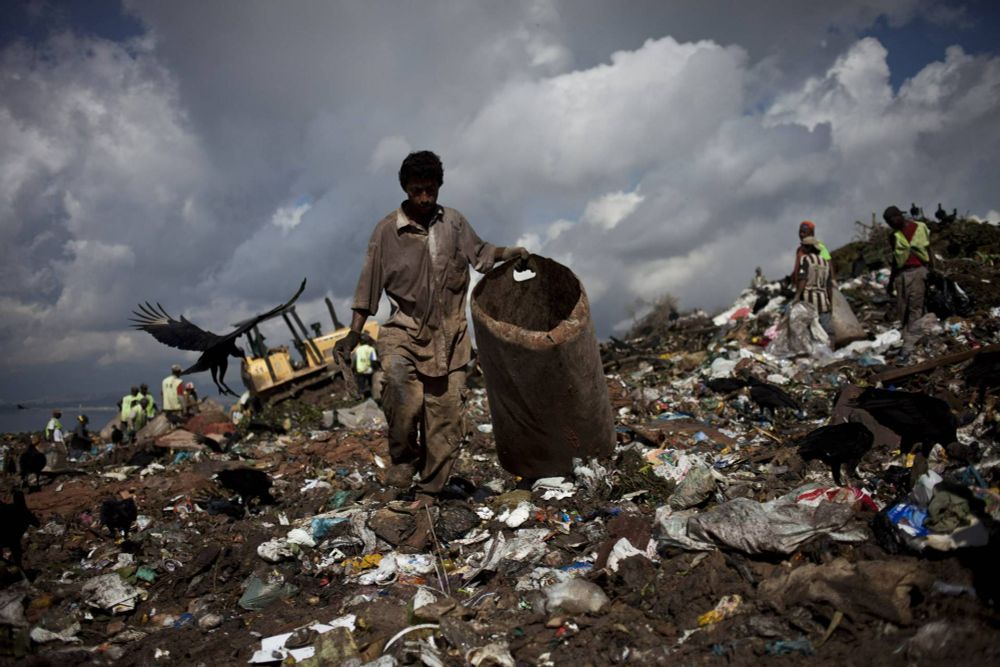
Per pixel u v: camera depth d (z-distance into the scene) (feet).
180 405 52.16
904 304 27.81
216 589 13.67
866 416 17.42
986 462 13.00
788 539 10.50
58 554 18.04
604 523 13.48
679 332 50.78
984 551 9.06
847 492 12.21
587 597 10.26
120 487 27.22
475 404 37.42
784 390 26.14
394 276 14.16
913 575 9.00
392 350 14.24
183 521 19.74
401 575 12.82
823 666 7.95
